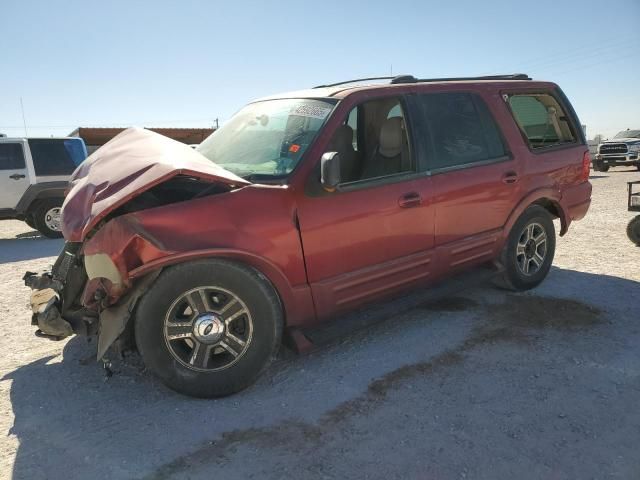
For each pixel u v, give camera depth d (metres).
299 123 3.85
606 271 5.80
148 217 3.02
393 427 2.90
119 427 3.00
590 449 2.65
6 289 6.38
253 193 3.29
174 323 3.15
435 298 4.31
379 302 4.10
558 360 3.65
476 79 4.91
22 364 3.94
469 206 4.38
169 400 3.29
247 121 4.32
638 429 2.81
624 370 3.48
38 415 3.16
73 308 3.48
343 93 3.89
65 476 2.58
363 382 3.44
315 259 3.52
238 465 2.62
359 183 3.74
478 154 4.53
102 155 3.78
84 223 3.08
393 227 3.88
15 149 10.42
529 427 2.86
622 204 11.22
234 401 3.26
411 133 4.10
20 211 10.51
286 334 3.56
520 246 4.96
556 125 5.49
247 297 3.23
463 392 3.26
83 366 3.82
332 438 2.82
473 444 2.72
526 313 4.55
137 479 2.54
